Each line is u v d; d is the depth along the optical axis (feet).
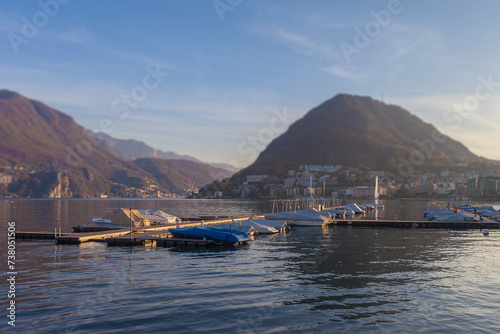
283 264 106.83
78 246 140.87
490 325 59.67
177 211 498.69
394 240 164.45
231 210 532.32
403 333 56.54
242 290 78.23
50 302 69.31
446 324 60.08
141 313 63.82
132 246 140.97
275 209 556.10
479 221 237.86
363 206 459.73
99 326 58.23
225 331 56.70
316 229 219.41
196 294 75.00
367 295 75.25
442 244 150.92
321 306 68.33
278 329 57.72
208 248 137.90
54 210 469.16
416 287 81.35
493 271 97.45
